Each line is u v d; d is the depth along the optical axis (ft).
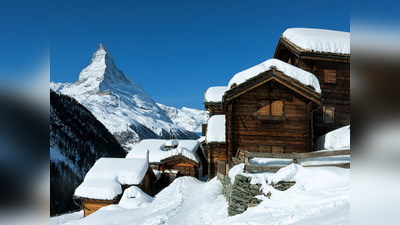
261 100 60.44
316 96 57.06
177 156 115.14
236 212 34.63
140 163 86.63
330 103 68.13
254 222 27.45
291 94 60.44
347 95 68.74
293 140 59.47
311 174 33.12
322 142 58.95
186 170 116.37
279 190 33.45
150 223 42.88
